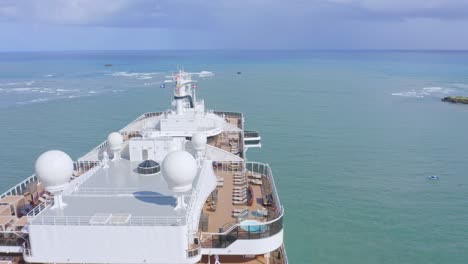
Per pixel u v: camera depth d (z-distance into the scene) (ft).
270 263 86.33
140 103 415.85
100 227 73.77
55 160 78.43
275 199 101.24
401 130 300.40
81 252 75.15
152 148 113.29
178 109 152.35
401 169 212.84
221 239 80.74
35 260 75.46
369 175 203.72
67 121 325.01
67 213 79.46
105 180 99.45
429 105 415.03
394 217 157.99
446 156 236.02
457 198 176.24
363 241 140.46
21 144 256.73
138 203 84.84
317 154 238.07
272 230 82.79
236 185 114.62
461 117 351.87
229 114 212.84
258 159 227.81
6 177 200.34
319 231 147.02
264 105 403.95
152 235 74.18
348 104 415.64
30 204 103.86
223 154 130.21
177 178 76.28
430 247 137.28
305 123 320.70
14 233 80.64
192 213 82.02
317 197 176.04
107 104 409.69
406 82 627.87
